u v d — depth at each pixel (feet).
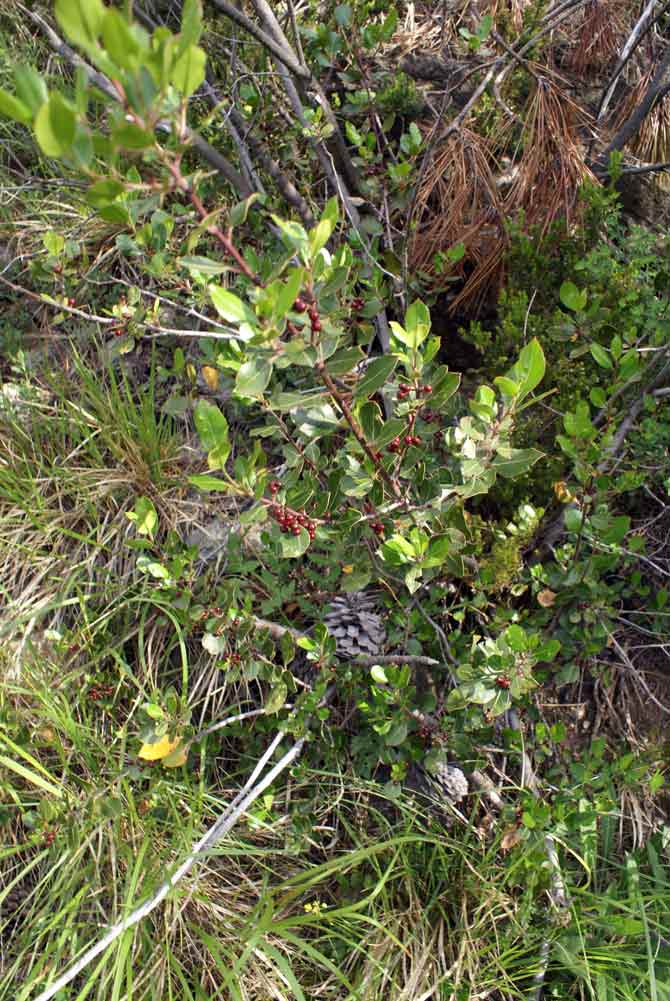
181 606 2.61
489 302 3.77
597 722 3.05
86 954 2.39
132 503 3.52
